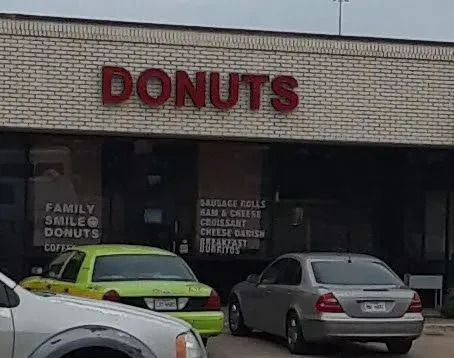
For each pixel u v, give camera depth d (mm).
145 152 19547
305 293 13375
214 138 18516
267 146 20125
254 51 18094
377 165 20641
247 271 19953
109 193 19344
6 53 17094
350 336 12969
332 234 20406
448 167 20922
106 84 17359
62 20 17297
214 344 14742
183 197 19750
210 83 17844
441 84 19000
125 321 7391
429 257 20859
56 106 17250
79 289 12070
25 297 7270
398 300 13180
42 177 18984
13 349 7066
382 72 18734
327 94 18438
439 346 15031
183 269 12852
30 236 18859
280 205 20172
